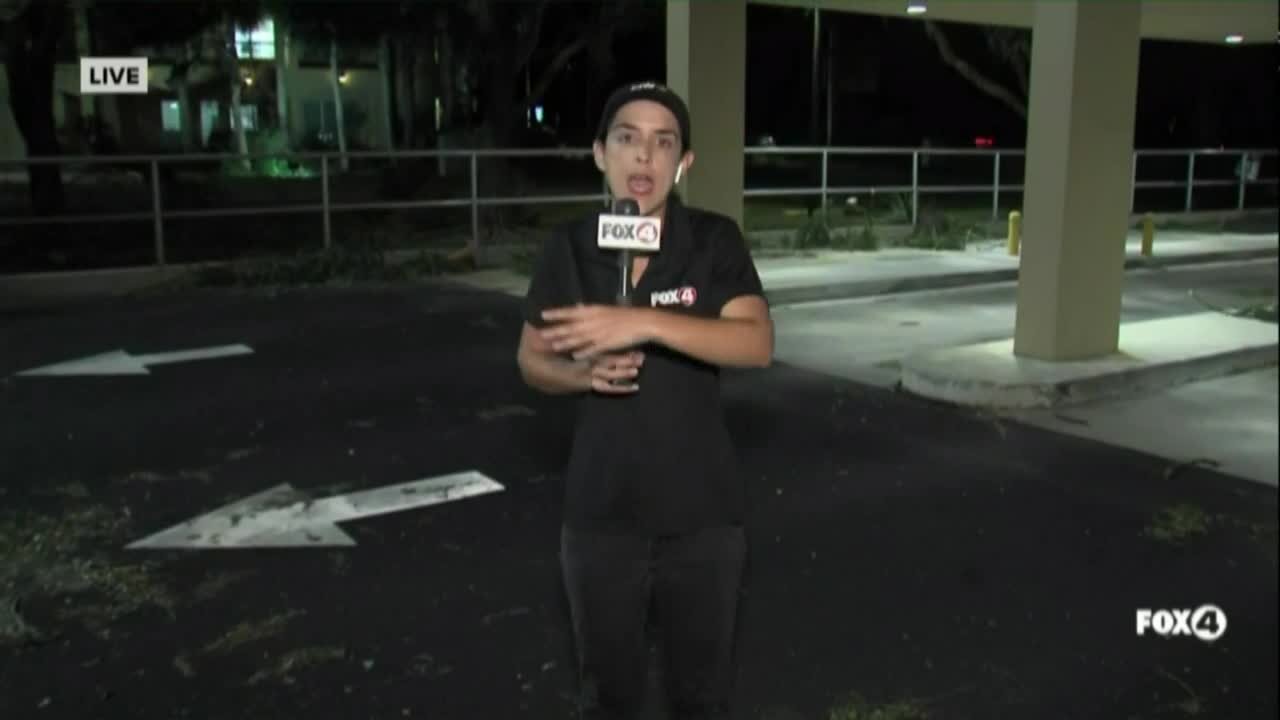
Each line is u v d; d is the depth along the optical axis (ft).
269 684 13.52
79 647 14.39
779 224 67.26
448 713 12.89
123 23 54.49
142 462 21.86
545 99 101.81
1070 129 27.25
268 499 19.85
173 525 18.61
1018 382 26.00
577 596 9.55
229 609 15.51
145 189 81.05
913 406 26.30
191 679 13.64
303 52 96.73
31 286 42.19
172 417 25.05
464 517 19.06
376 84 110.22
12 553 17.30
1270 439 23.30
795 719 12.73
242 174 93.76
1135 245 58.54
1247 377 28.89
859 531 18.34
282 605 15.64
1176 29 49.24
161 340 33.58
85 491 20.20
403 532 18.35
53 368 29.73
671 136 9.07
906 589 16.14
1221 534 18.16
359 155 48.88
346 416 25.23
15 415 25.09
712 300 9.21
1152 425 24.45
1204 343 30.35
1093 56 27.20
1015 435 23.76
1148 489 20.30
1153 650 14.34
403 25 60.49
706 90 36.35
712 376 9.50
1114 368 27.43
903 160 129.59
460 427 24.40
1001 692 13.34
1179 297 43.62
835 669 13.87
